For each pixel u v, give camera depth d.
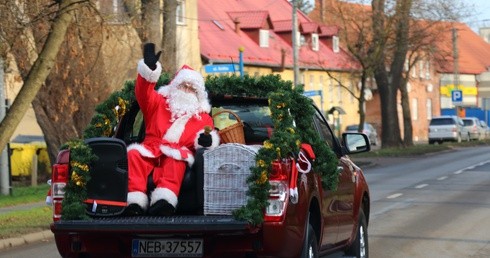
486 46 134.38
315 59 82.38
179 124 10.74
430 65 73.12
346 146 13.16
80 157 10.10
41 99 34.75
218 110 12.16
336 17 53.53
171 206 10.14
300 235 10.18
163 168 10.36
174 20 32.66
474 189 30.27
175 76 11.16
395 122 62.12
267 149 9.77
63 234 10.11
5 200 27.67
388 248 16.52
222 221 9.56
